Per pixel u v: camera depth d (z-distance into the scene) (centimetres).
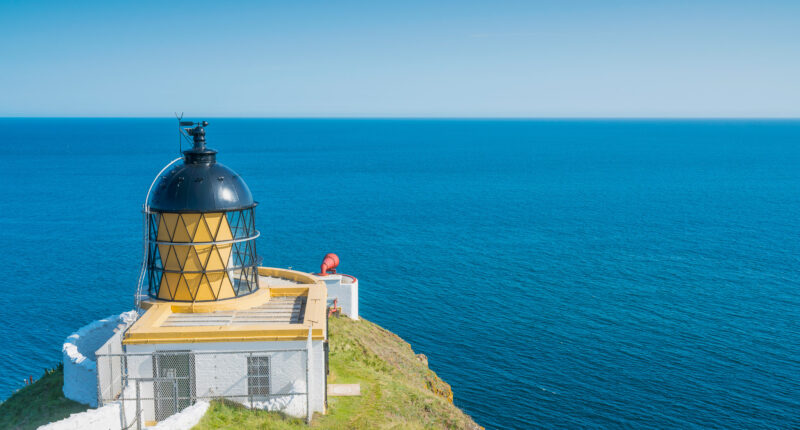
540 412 4156
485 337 5353
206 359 2250
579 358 4950
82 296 6600
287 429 2148
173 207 2538
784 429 4006
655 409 4212
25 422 2314
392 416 2559
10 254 8488
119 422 2086
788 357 5006
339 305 4656
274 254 8362
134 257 8362
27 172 19825
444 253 8481
